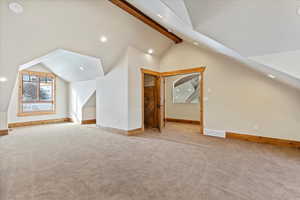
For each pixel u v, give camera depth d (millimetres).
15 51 3484
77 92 7125
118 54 4879
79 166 2588
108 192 1868
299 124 3604
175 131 5430
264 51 2402
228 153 3217
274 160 2854
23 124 6402
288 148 3549
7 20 2932
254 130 4129
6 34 3125
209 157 2996
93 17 3607
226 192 1877
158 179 2174
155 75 5867
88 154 3152
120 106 5039
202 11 2076
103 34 4102
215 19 2131
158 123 5906
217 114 4699
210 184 2051
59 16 3268
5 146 3678
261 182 2107
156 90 5977
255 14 1834
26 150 3391
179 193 1854
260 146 3701
